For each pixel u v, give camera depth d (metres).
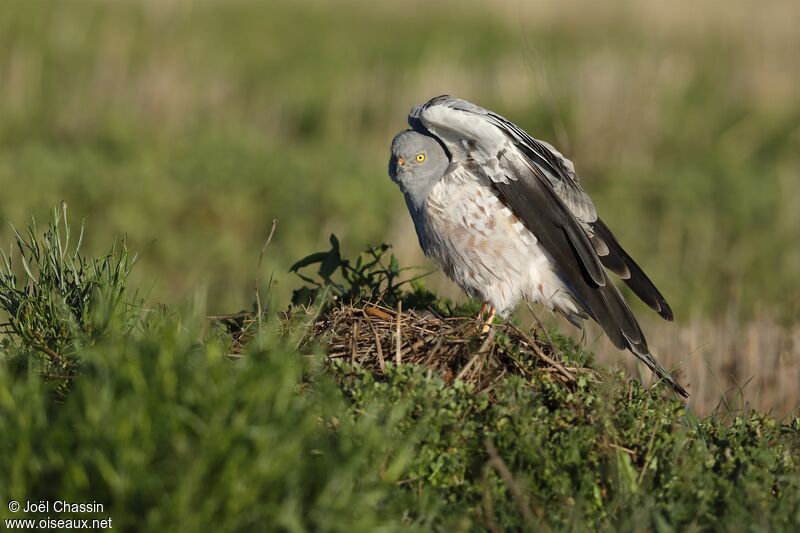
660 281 16.64
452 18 35.91
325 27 34.06
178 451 6.06
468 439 7.25
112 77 24.45
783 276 17.23
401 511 6.58
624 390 8.14
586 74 24.88
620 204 20.22
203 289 12.02
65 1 30.81
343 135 23.31
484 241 9.76
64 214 8.99
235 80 26.33
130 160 19.91
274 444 6.17
